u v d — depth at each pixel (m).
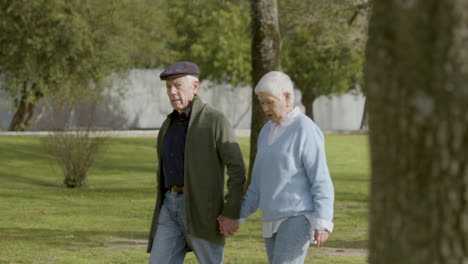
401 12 2.15
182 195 4.88
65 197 17.23
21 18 32.12
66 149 20.08
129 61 36.72
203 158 4.79
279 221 4.40
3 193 17.72
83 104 20.36
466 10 2.06
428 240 2.17
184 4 43.12
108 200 16.84
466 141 2.09
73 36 32.47
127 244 9.73
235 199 4.71
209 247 4.84
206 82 52.41
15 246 9.35
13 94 35.88
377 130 2.26
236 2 42.34
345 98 56.00
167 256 4.91
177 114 4.98
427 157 2.15
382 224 2.29
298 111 4.45
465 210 2.12
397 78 2.18
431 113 2.12
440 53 2.09
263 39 13.58
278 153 4.38
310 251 9.10
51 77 33.12
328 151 33.62
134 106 48.75
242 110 53.06
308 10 22.14
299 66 43.97
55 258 8.36
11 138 31.72
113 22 34.00
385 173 2.26
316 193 4.29
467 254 2.13
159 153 4.99
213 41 43.06
